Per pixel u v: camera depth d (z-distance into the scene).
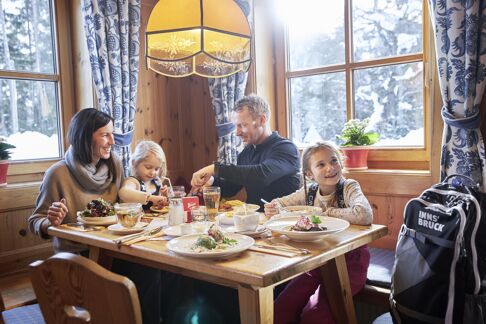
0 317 1.31
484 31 1.93
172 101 3.24
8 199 2.40
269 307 1.16
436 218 1.55
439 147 2.18
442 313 1.47
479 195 1.60
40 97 2.69
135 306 0.83
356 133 2.52
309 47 2.83
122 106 2.70
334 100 2.74
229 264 1.18
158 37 1.82
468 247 1.47
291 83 2.93
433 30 2.12
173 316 2.10
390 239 2.39
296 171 2.19
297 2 2.85
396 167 2.51
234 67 1.96
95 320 0.89
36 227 1.92
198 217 1.58
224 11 1.71
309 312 1.62
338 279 1.52
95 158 2.08
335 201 1.80
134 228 1.60
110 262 1.70
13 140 2.59
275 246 1.34
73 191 2.01
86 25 2.59
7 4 2.55
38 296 1.00
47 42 2.72
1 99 2.53
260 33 2.88
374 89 2.58
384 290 1.87
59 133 2.78
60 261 0.92
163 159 2.24
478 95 1.96
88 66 2.70
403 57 2.45
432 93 2.17
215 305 2.09
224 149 2.91
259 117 2.26
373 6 2.54
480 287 1.48
